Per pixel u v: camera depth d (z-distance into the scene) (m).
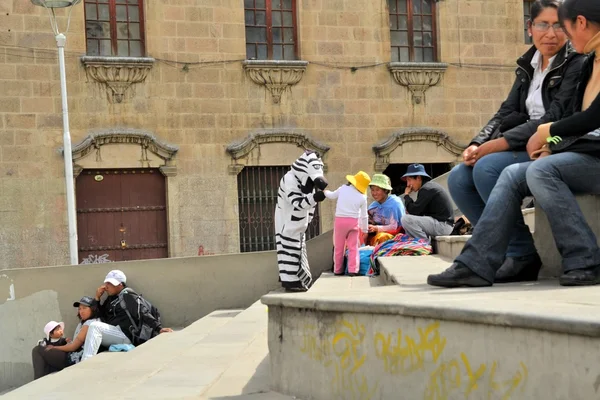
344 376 4.50
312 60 24.91
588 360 3.02
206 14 24.00
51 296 14.23
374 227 14.15
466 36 26.25
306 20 24.94
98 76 22.97
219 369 6.76
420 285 5.73
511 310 3.40
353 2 25.27
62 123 22.50
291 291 12.68
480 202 6.43
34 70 22.34
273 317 5.23
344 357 4.50
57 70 22.52
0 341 14.00
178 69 23.75
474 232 5.45
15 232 22.06
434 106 25.88
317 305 4.68
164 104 23.61
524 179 5.44
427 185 13.51
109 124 23.11
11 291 14.09
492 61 26.44
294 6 25.09
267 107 24.47
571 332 3.07
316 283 12.12
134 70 23.23
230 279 15.02
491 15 26.47
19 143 22.16
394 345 4.09
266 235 24.62
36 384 7.30
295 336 4.99
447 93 26.02
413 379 3.96
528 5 26.92
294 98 24.70
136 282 14.65
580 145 5.29
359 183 13.38
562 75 5.86
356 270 13.25
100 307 13.48
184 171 23.67
